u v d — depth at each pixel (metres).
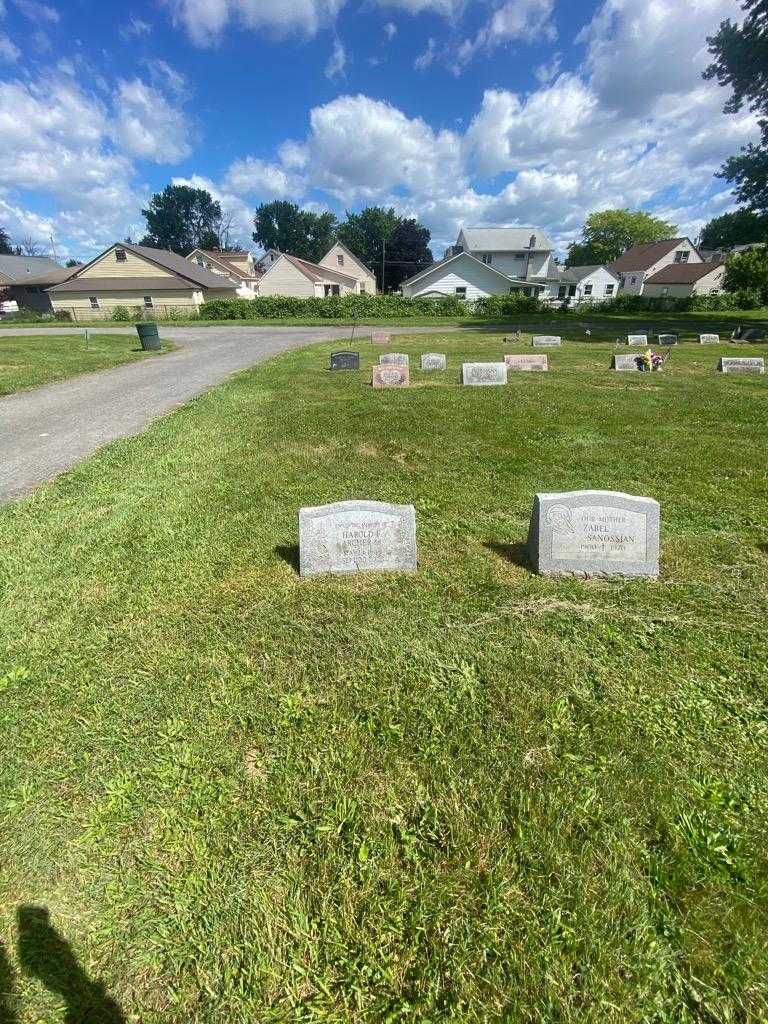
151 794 2.06
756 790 2.06
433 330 27.78
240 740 2.31
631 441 7.17
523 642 2.95
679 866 1.78
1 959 1.58
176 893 1.72
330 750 2.25
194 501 5.06
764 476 5.75
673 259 55.69
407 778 2.13
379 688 2.61
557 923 1.62
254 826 1.94
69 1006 1.48
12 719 2.43
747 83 22.44
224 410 8.98
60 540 4.30
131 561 3.92
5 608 3.33
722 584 3.55
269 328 30.48
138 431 8.06
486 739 2.31
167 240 83.31
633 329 27.30
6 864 1.83
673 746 2.26
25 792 2.08
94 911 1.69
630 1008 1.44
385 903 1.69
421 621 3.15
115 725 2.39
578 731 2.35
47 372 13.67
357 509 3.61
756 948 1.56
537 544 3.68
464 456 6.52
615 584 3.56
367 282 61.69
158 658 2.83
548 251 45.84
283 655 2.85
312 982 1.51
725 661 2.78
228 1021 1.44
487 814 1.97
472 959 1.55
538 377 12.93
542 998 1.46
